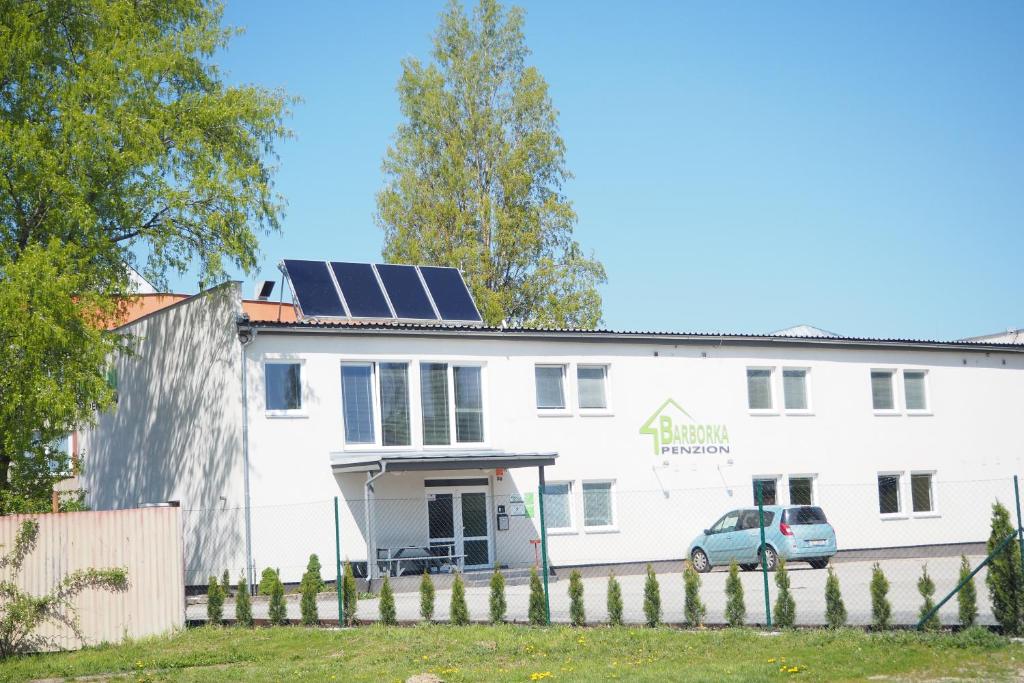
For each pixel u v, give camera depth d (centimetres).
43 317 2270
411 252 4397
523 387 2933
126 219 2644
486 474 2861
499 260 4428
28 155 2438
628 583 2645
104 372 2623
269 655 1612
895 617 1698
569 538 2925
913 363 3516
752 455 3203
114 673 1535
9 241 2528
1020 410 3688
